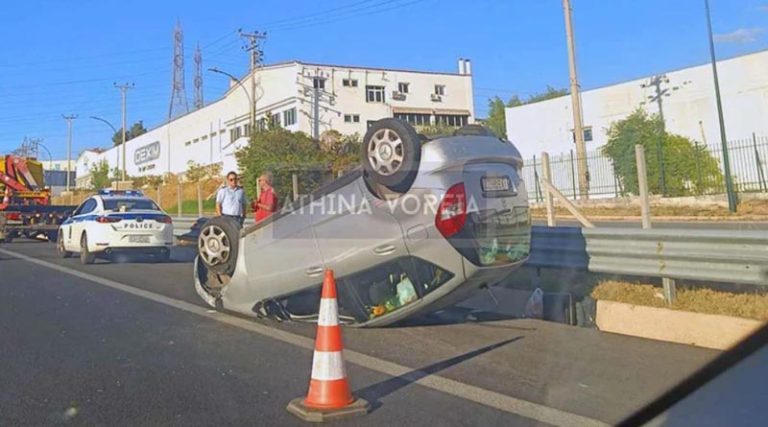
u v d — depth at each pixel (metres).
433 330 7.89
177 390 5.77
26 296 10.61
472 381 5.95
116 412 5.23
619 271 7.93
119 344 7.39
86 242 15.19
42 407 5.35
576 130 29.56
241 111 64.38
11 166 25.41
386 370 6.30
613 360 6.53
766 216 21.75
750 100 36.16
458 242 6.97
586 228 8.30
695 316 7.02
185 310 9.27
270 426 4.93
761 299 7.15
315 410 5.08
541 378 6.02
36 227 23.50
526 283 9.21
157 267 14.58
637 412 5.14
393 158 6.98
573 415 5.10
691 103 38.16
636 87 40.53
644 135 31.42
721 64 37.09
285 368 6.43
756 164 29.81
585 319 8.02
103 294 10.76
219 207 13.05
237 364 6.57
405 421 5.00
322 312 5.34
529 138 46.19
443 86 65.38
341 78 60.34
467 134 7.58
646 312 7.43
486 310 8.97
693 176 29.72
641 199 8.19
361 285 7.59
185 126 77.31
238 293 8.38
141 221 15.26
